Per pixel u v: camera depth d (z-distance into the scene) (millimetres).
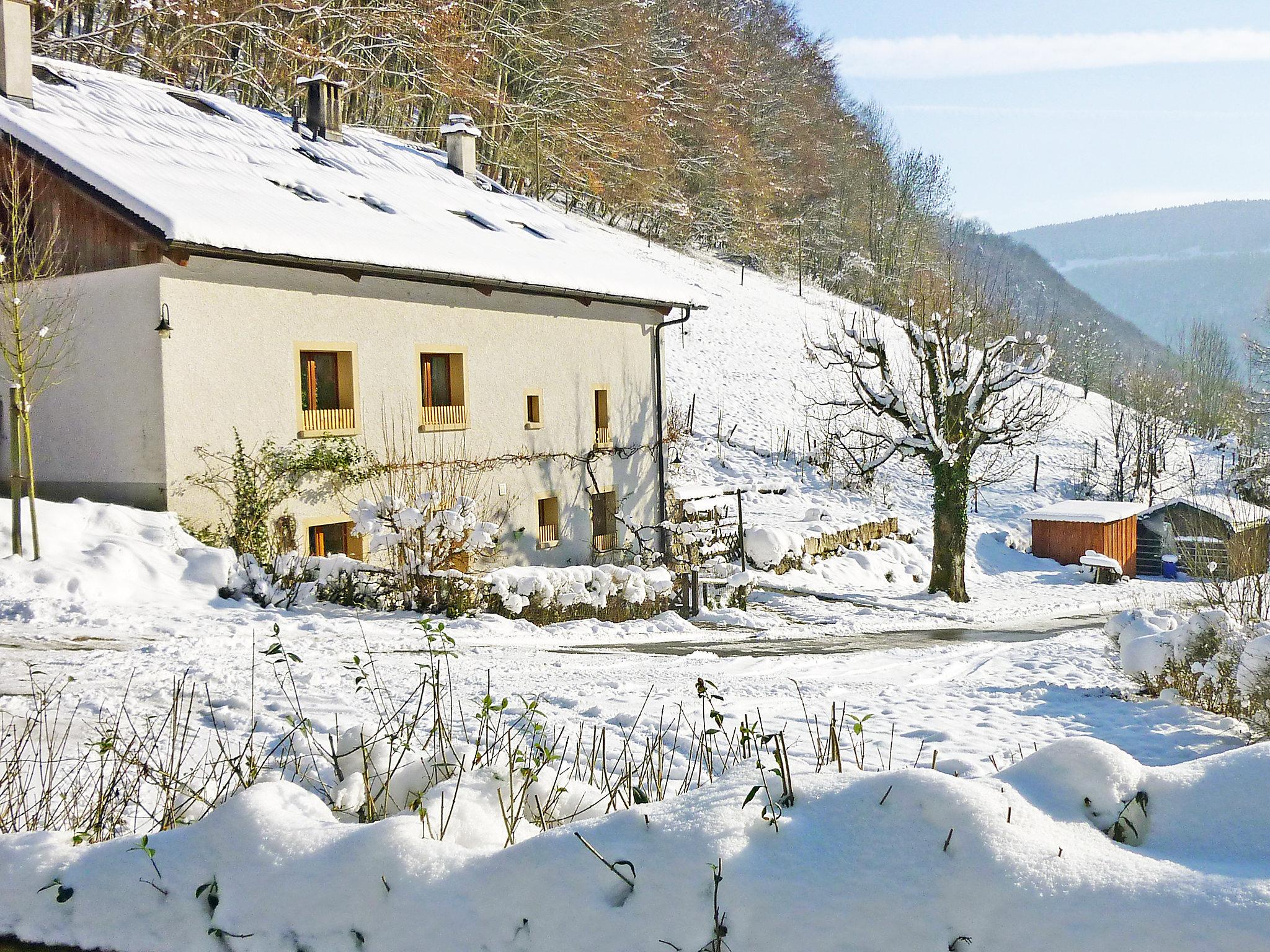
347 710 7273
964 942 2457
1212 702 8727
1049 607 26953
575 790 3729
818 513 33938
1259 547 12078
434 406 19938
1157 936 2330
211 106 21719
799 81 77938
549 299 22453
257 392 16375
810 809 2822
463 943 2723
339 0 40312
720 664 11898
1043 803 2848
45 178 15867
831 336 28281
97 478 15805
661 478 26328
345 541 18031
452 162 27484
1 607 11984
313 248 16297
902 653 13906
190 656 9695
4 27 16547
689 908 2611
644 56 59031
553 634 15047
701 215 67188
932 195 89812
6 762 5184
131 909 3092
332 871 2922
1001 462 48188
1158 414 54562
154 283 15047
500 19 48531
